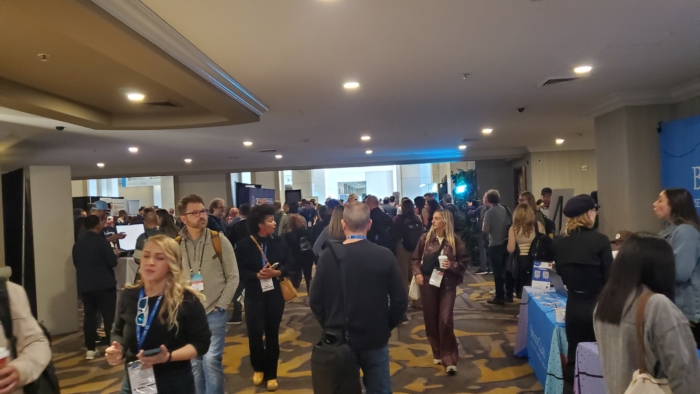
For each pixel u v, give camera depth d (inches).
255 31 132.8
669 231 122.7
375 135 350.6
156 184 949.2
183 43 136.5
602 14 130.0
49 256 239.3
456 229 374.9
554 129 355.9
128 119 243.6
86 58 150.7
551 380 126.1
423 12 123.3
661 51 166.9
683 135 218.4
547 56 167.9
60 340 228.7
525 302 166.7
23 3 96.0
